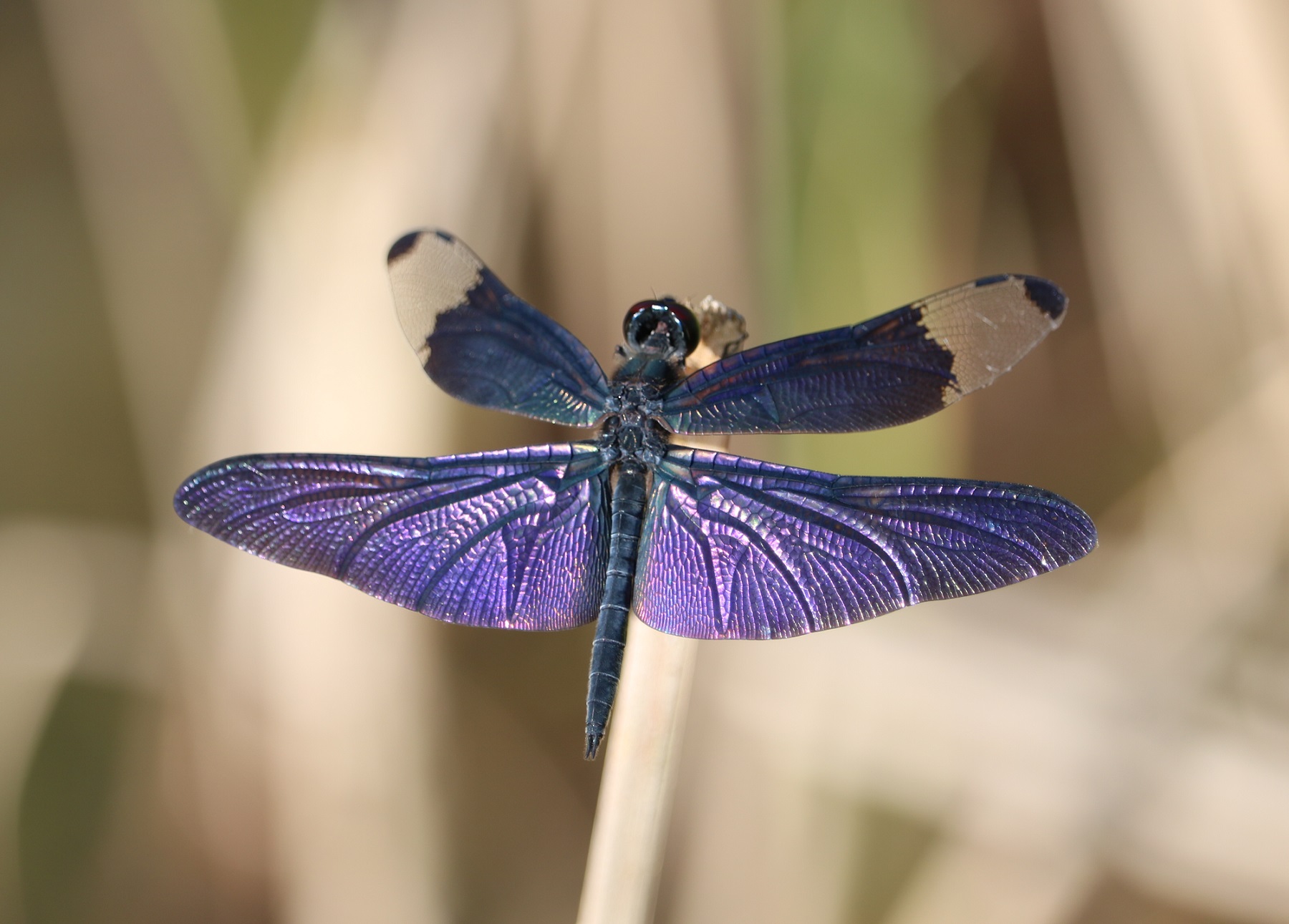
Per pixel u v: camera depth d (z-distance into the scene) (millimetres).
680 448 695
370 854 716
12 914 722
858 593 686
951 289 697
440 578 688
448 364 703
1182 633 727
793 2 733
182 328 730
